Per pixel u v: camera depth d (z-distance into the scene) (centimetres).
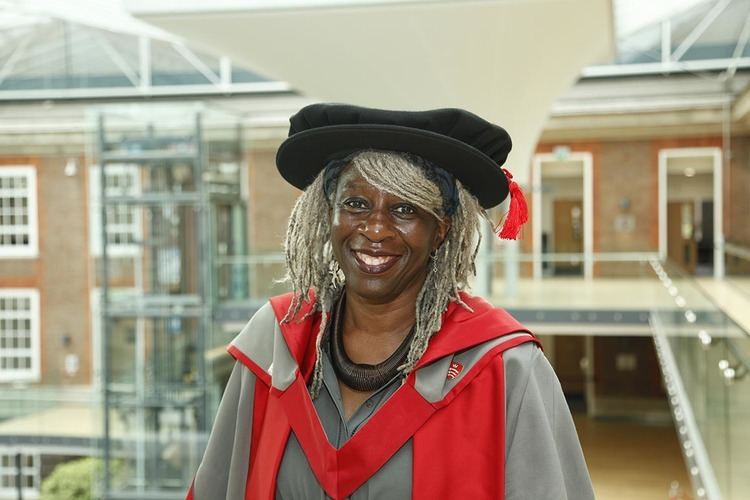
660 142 1469
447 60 609
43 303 1571
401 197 105
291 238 120
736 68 1355
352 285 109
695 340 616
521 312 1141
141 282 1019
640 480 1022
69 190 1554
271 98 1457
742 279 1273
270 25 547
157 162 1009
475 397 104
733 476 435
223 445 124
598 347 1466
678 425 709
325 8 512
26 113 1525
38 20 1354
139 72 1475
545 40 574
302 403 111
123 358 1017
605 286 1195
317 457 107
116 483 998
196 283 1021
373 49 592
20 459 1051
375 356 112
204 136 1018
